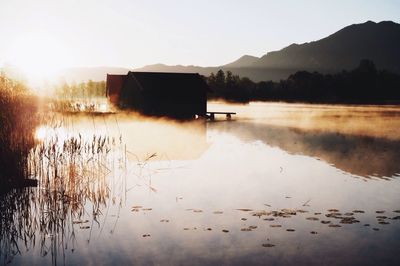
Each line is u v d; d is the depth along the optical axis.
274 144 27.91
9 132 12.78
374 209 12.01
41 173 13.94
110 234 9.92
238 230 10.15
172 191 14.27
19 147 13.16
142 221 10.89
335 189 14.63
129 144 26.08
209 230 10.17
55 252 8.80
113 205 12.41
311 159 21.62
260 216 11.32
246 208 12.14
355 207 12.23
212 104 112.94
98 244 9.27
